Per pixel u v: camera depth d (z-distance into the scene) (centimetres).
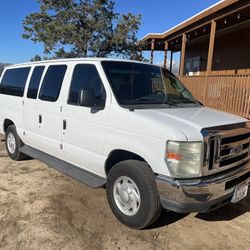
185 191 342
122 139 398
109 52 2034
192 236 391
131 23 1936
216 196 361
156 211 373
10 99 669
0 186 526
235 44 1516
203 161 349
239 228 415
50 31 1903
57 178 573
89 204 467
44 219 416
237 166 396
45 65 578
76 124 471
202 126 362
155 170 363
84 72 479
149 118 376
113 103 418
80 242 367
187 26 1409
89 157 455
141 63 510
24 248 351
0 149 779
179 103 470
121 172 398
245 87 991
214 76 1148
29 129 600
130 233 390
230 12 1099
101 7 1917
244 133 401
